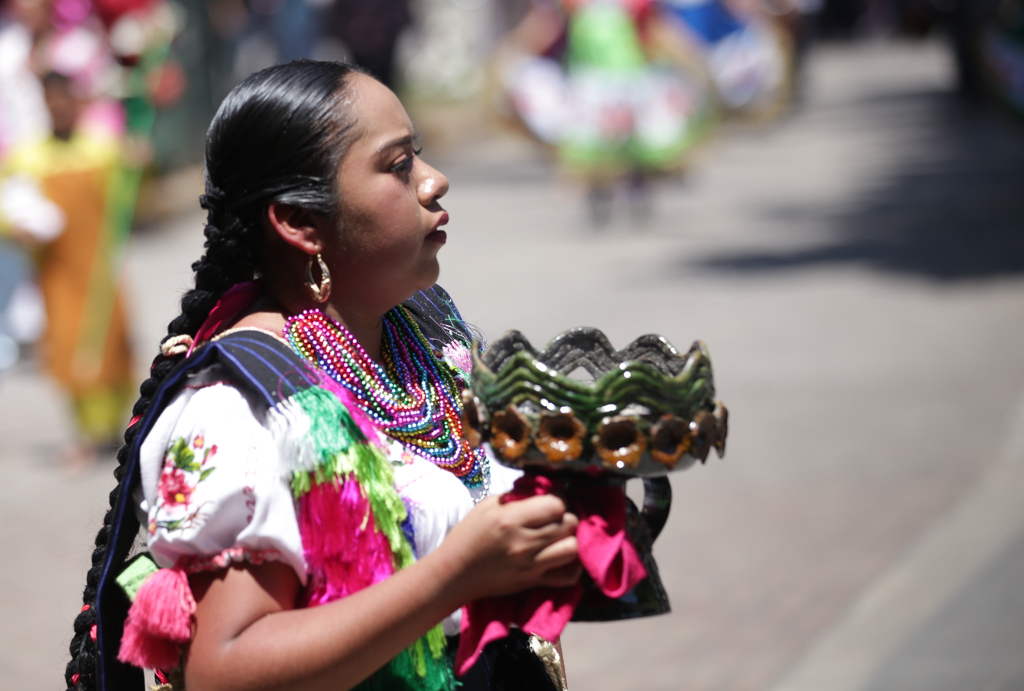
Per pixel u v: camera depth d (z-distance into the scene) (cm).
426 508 286
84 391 1172
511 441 248
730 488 1027
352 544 263
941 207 2383
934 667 701
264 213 283
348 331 293
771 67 3014
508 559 244
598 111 2375
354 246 283
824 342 1467
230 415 263
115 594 274
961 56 3872
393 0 3678
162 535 258
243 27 3488
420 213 288
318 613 251
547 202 2817
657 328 1584
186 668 258
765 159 3284
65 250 1156
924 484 999
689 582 848
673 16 2898
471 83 4806
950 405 1195
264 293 297
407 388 308
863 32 7700
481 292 1870
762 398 1266
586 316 1670
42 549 958
